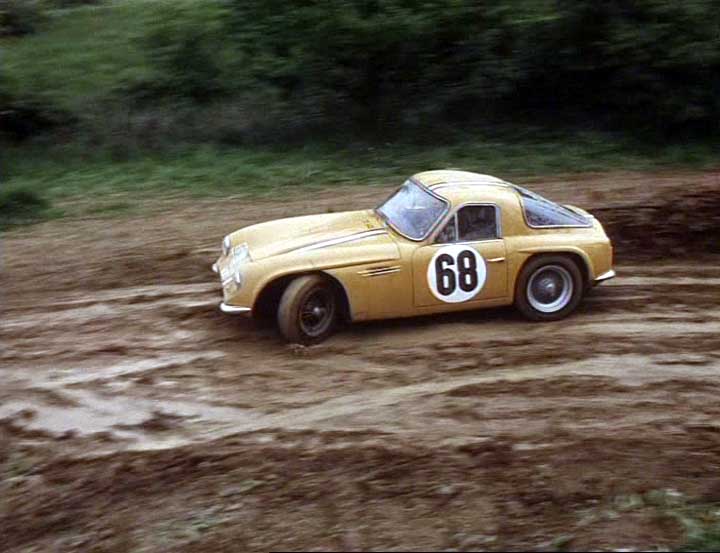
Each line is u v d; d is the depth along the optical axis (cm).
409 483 718
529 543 644
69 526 698
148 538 677
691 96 1656
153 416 826
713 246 1208
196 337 966
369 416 819
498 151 1655
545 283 990
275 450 768
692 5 1578
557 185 1453
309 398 849
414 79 1736
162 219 1354
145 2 2448
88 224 1343
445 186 988
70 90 1900
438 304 954
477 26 1656
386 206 1023
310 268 913
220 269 988
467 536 654
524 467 735
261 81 1794
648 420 808
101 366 911
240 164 1633
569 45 1655
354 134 1772
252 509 699
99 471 752
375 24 1630
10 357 930
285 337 930
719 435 782
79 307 1044
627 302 1049
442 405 835
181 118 1816
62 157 1722
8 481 746
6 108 1783
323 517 684
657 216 1262
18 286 1106
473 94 1714
